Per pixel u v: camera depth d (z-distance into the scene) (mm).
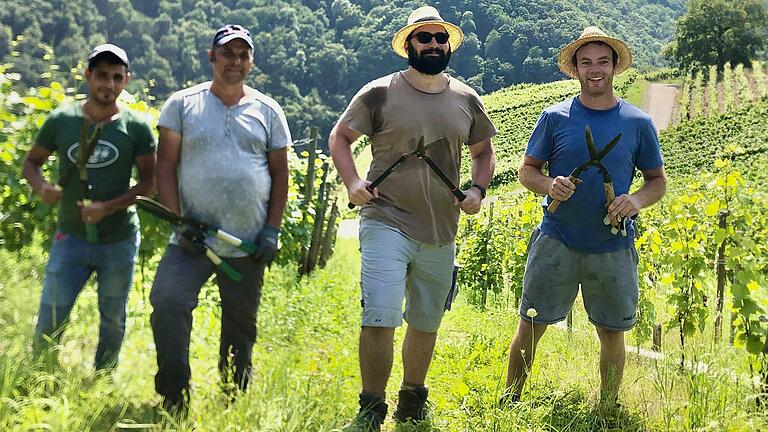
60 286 4758
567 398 5418
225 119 4633
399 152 5004
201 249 4492
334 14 142125
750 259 6801
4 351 4168
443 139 5035
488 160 5363
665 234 7867
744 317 6090
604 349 5512
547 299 5445
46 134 4738
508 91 101000
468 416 4965
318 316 8312
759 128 61469
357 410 5031
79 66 7895
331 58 125062
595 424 4965
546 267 5414
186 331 4391
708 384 4910
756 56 113625
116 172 4766
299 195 12273
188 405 4188
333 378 5117
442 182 5039
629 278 5371
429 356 5270
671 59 120750
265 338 6824
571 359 6590
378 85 5047
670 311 7977
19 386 3910
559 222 5375
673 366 5371
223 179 4570
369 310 4824
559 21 145375
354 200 4953
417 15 5008
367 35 135375
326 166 13633
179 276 4465
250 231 4707
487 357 6719
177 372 4316
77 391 3986
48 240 7906
